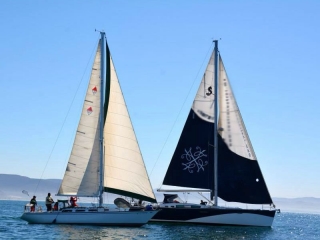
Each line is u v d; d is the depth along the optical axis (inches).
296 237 2289.6
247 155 2281.0
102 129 2079.2
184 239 1828.2
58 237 1745.8
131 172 2079.2
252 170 2274.9
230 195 2278.5
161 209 2224.4
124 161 2085.4
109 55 2103.8
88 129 2082.9
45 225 2017.7
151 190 2073.1
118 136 2092.8
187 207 2220.7
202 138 2316.7
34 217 2042.3
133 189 2076.8
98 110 2084.2
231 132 2301.9
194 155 2316.7
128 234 1861.5
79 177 2073.1
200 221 2210.9
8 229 1962.4
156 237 1835.6
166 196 2292.1
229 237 1935.3
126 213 2007.9
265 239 1982.0
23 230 1911.9
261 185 2265.0
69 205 2052.2
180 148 2331.4
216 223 2210.9
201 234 1974.7
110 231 1900.8
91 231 1884.8
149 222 2225.6
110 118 2100.1
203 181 2300.7
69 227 1968.5
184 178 2314.2
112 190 2079.2
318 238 2362.2
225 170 2289.6
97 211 2011.6
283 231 2672.2
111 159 2089.1
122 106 2101.4
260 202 2258.9
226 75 2321.6
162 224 2199.8
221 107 2321.6
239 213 2215.8
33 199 2100.1
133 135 2087.8
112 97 2102.6
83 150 2080.5
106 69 2103.8
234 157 2289.6
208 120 2317.9
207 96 2322.8
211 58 2324.1
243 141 2288.4
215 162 2287.2
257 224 2225.6
